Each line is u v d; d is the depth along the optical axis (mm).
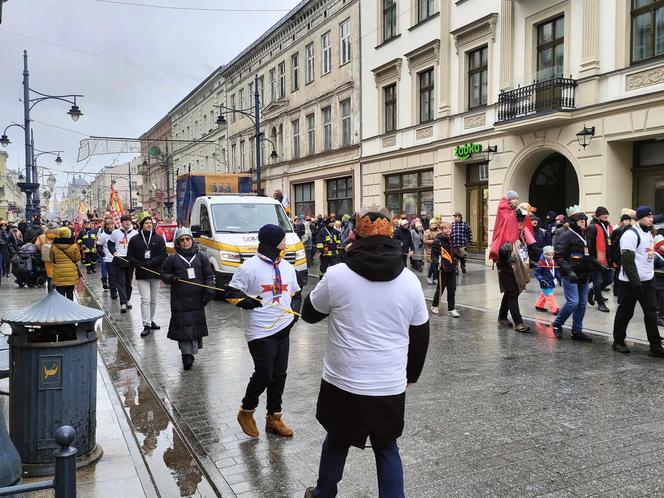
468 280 14391
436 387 5801
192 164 51375
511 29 16516
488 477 3793
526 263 8492
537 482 3707
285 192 32750
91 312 4055
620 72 13484
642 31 13172
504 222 8508
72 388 3918
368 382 2793
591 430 4582
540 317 9516
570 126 14703
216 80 44062
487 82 17656
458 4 18641
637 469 3873
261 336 4449
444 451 4223
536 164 16703
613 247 9859
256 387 4465
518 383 5902
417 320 2906
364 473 3906
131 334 8727
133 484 3748
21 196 83625
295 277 4785
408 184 22031
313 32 28812
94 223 19812
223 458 4184
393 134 22438
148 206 63656
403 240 15719
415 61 20797
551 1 15266
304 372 6480
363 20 24188
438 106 19578
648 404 5184
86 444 4039
